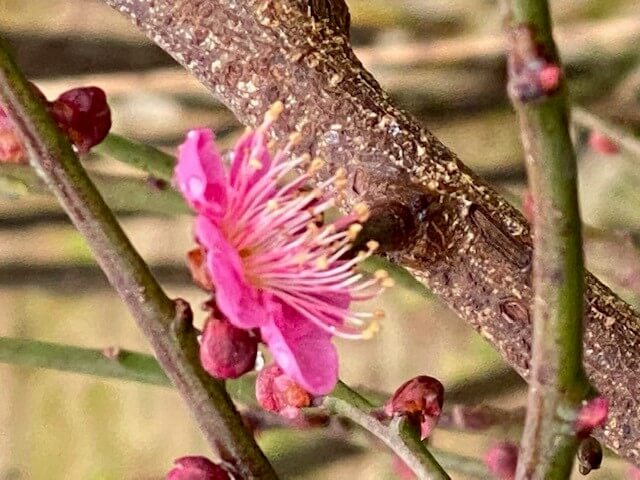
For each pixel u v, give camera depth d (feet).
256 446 0.22
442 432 0.53
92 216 0.21
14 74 0.21
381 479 0.63
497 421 0.35
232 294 0.21
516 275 0.25
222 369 0.21
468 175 0.26
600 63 0.61
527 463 0.18
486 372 0.62
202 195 0.22
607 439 0.26
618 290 0.53
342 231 0.23
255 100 0.26
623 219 0.62
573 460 0.18
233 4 0.26
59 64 0.63
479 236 0.25
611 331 0.26
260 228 0.23
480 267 0.25
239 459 0.21
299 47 0.26
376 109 0.26
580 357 0.17
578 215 0.16
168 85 0.61
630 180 0.62
